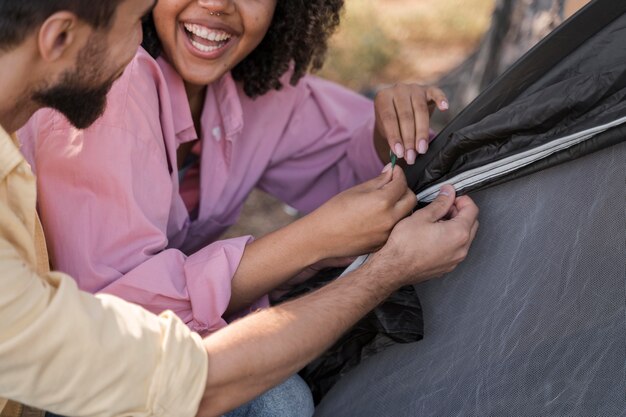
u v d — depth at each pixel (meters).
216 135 2.27
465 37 6.12
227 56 2.11
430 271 1.80
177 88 2.11
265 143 2.40
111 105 1.84
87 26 1.39
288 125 2.44
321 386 2.05
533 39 3.71
